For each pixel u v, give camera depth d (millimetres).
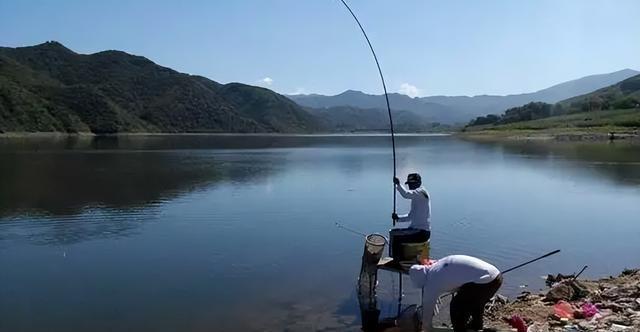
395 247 10734
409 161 48250
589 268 12992
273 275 12453
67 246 15133
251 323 9555
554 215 20297
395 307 10328
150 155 57312
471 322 8602
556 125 129125
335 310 10219
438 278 8594
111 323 9555
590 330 8227
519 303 10109
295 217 19828
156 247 14984
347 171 38250
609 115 145250
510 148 71750
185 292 11234
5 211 20812
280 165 43875
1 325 9438
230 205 22578
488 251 14688
